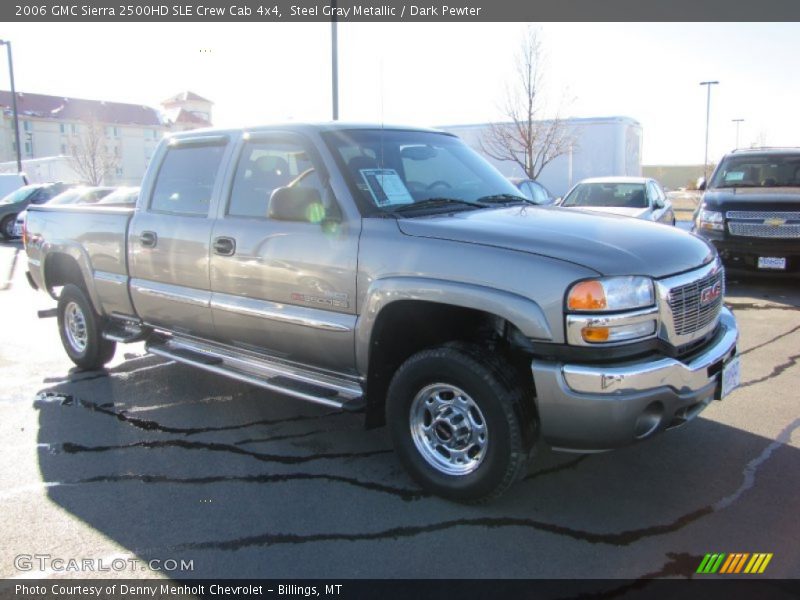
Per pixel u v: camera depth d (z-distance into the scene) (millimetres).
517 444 3271
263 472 3992
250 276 4328
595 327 3078
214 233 4543
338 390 4020
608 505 3525
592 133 20922
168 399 5332
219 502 3627
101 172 64062
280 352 4348
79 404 5234
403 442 3697
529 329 3160
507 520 3396
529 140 21469
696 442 4250
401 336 3830
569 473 3889
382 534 3289
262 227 4262
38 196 19609
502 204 4355
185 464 4113
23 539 3289
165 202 5078
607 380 3045
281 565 3045
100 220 5527
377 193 3967
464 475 3486
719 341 3650
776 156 10242
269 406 5152
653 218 10828
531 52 22031
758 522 3328
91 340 5941
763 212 8820
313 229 3992
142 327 5488
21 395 5469
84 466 4102
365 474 3949
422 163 4469
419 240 3568
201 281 4688
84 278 5719
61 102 86938
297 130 4258
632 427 3109
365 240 3750
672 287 3293
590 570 2971
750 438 4293
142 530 3355
